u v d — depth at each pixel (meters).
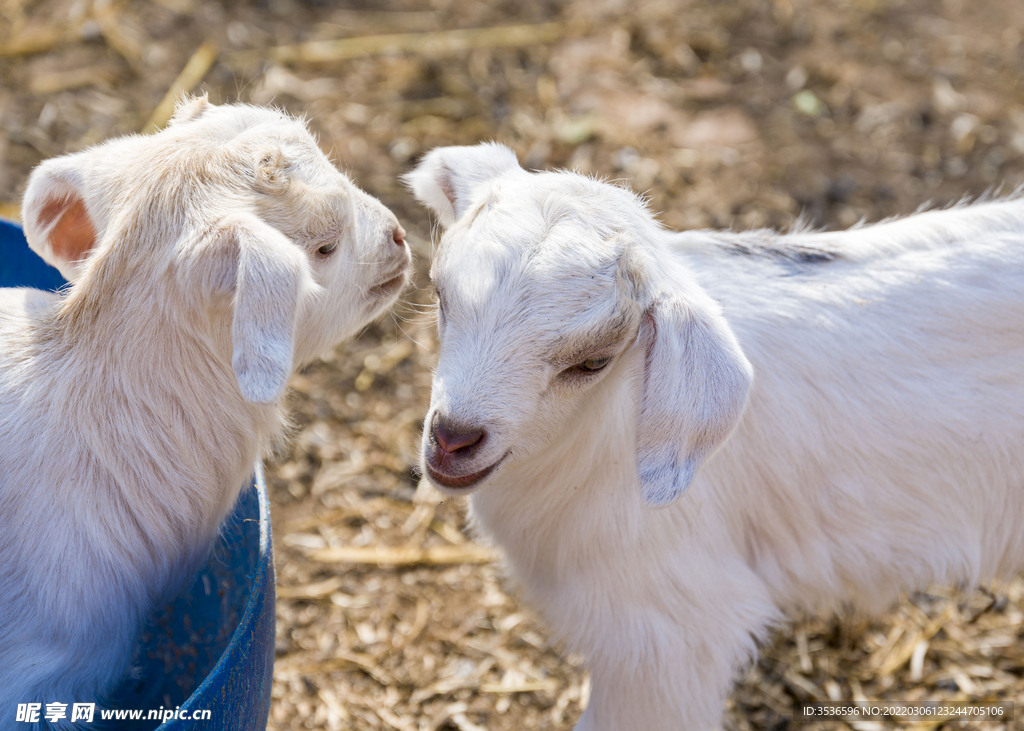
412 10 1.69
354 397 1.16
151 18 1.60
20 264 0.97
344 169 1.38
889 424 0.88
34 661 0.83
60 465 0.84
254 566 0.87
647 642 0.88
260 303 0.78
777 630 1.03
